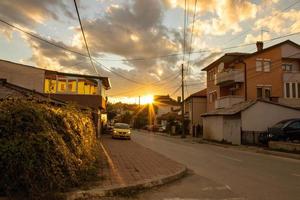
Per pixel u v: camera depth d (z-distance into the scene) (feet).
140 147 76.48
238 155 67.15
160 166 42.96
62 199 23.89
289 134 85.25
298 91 126.62
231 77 128.06
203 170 43.93
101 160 47.60
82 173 30.96
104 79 115.34
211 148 87.45
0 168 23.06
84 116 42.68
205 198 26.71
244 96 125.29
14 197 22.89
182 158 59.21
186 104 200.85
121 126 115.14
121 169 39.04
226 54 134.82
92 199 25.13
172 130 188.75
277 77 127.75
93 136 47.06
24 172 22.97
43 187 23.50
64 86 110.01
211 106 160.15
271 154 71.61
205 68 162.61
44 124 26.43
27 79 104.47
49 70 107.24
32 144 23.88
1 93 56.03
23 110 25.55
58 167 25.50
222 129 112.27
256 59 127.34
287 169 45.68
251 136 97.25
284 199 26.50
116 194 27.04
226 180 35.81
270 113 102.94
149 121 307.37
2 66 103.19
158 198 26.55
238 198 26.78
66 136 30.40
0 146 23.20
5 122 24.45
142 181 31.09
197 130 162.71
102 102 111.55
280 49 128.57
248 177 38.04
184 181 35.01
